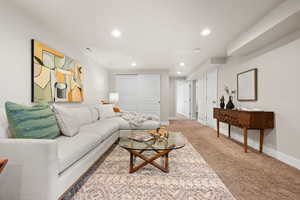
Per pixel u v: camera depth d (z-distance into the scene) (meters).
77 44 3.35
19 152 1.15
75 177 1.51
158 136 2.18
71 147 1.57
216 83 4.96
